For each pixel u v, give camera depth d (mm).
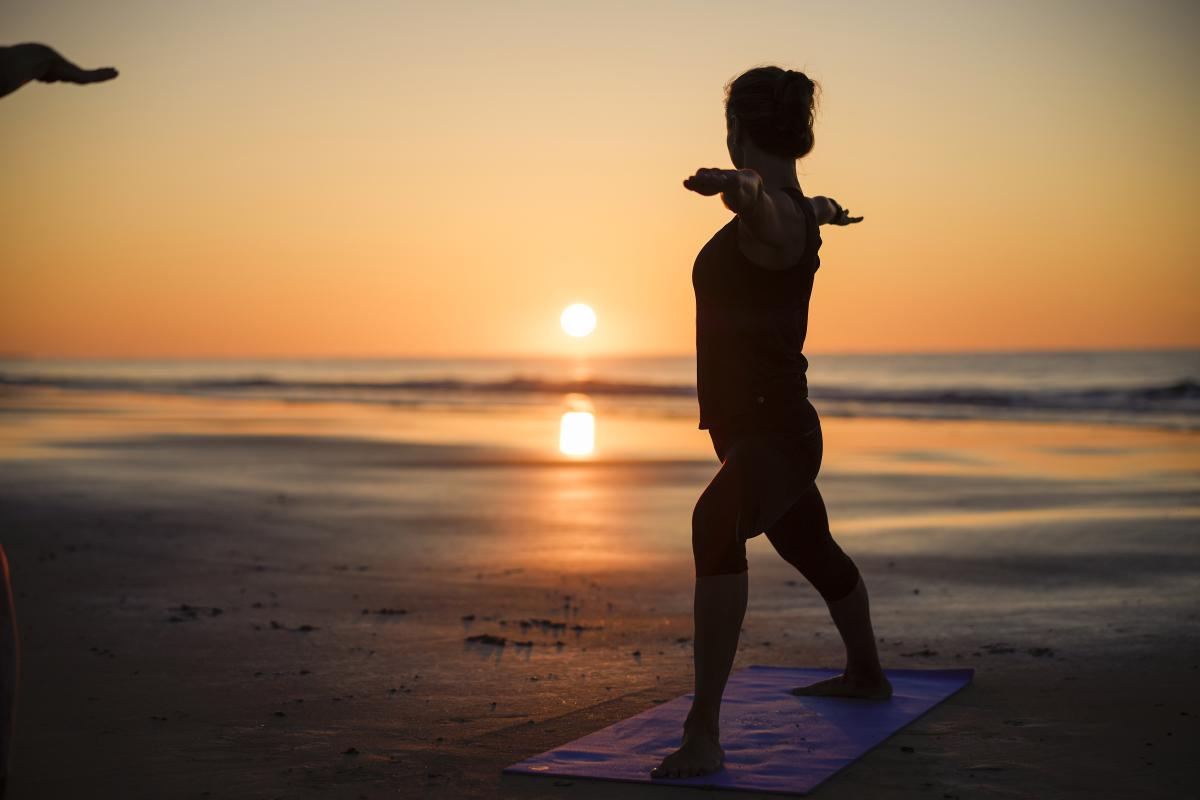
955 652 4504
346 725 3475
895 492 10508
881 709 3564
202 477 12125
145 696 3816
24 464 13523
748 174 2742
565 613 5355
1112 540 7500
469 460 14172
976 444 16453
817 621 5191
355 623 5102
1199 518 8445
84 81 2273
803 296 3158
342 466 13453
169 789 2863
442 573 6480
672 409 30547
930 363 67500
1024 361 66438
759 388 3119
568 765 3016
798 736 3266
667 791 2812
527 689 3943
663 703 3703
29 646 4586
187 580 6203
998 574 6332
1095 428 20031
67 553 7125
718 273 3127
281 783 2910
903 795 2764
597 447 16406
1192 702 3652
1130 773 2924
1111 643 4594
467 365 112688
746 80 3215
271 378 63625
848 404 29312
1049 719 3471
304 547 7445
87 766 3053
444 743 3279
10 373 76000
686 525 8516
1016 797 2742
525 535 8008
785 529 3564
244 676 4113
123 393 40188
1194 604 5383
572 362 128000
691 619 5219
